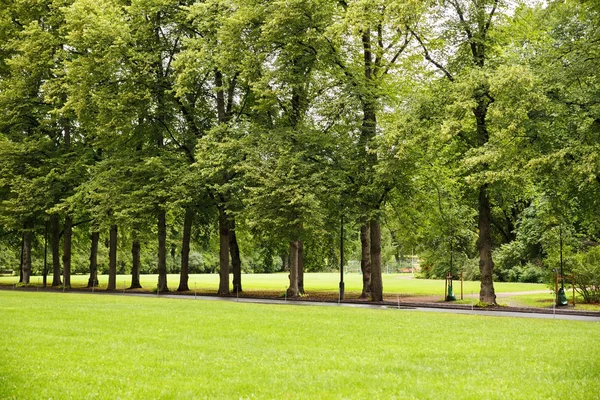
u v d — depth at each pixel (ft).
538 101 74.43
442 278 203.92
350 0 100.63
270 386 31.78
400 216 112.27
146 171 116.98
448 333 53.98
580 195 85.15
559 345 46.50
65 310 73.56
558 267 106.83
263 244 156.56
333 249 151.02
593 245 124.06
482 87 82.38
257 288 155.02
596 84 81.10
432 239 132.57
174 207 107.55
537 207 110.63
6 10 133.59
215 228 150.41
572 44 81.20
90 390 30.60
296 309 80.28
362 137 99.81
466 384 32.30
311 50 100.94
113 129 112.27
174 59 116.78
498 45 90.22
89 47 112.27
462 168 84.99
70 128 141.28
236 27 100.22
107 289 137.39
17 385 31.42
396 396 29.53
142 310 75.25
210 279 215.10
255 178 97.91
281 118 115.14
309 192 94.22
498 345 46.47
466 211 117.08
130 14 117.39
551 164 75.20
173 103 119.14
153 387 31.40
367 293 111.04
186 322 61.21
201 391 30.68
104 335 50.55
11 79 132.16
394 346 45.98
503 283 161.79
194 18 112.68
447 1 89.97
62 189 134.62
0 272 254.06
